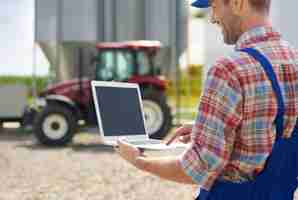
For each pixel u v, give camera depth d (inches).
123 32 719.7
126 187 321.4
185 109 882.8
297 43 401.7
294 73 81.9
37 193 307.6
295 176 82.2
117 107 104.3
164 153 90.0
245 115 77.8
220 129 76.8
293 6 402.3
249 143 78.4
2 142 554.3
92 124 549.0
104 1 714.2
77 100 545.0
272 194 80.0
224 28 84.8
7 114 617.0
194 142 78.2
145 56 561.0
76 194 304.5
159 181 337.4
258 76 78.1
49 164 410.9
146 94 521.7
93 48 696.4
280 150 79.7
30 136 609.3
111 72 556.4
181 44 729.6
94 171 377.1
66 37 701.9
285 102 80.5
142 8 727.7
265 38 82.0
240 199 80.0
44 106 541.3
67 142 520.7
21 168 392.5
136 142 98.4
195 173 77.5
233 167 79.8
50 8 703.7
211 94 77.7
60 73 700.0
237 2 81.7
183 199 288.5
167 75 718.5
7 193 307.1
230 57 79.0
